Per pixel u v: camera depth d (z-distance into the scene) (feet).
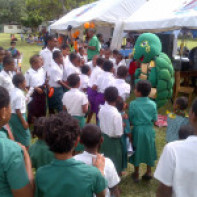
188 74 22.33
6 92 4.22
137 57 16.40
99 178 4.62
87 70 15.43
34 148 7.10
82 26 30.25
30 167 4.57
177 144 4.20
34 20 104.58
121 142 9.59
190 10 18.28
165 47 23.15
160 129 15.92
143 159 9.86
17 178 3.92
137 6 29.84
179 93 23.70
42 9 106.52
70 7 100.27
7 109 4.20
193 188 4.00
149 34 16.25
